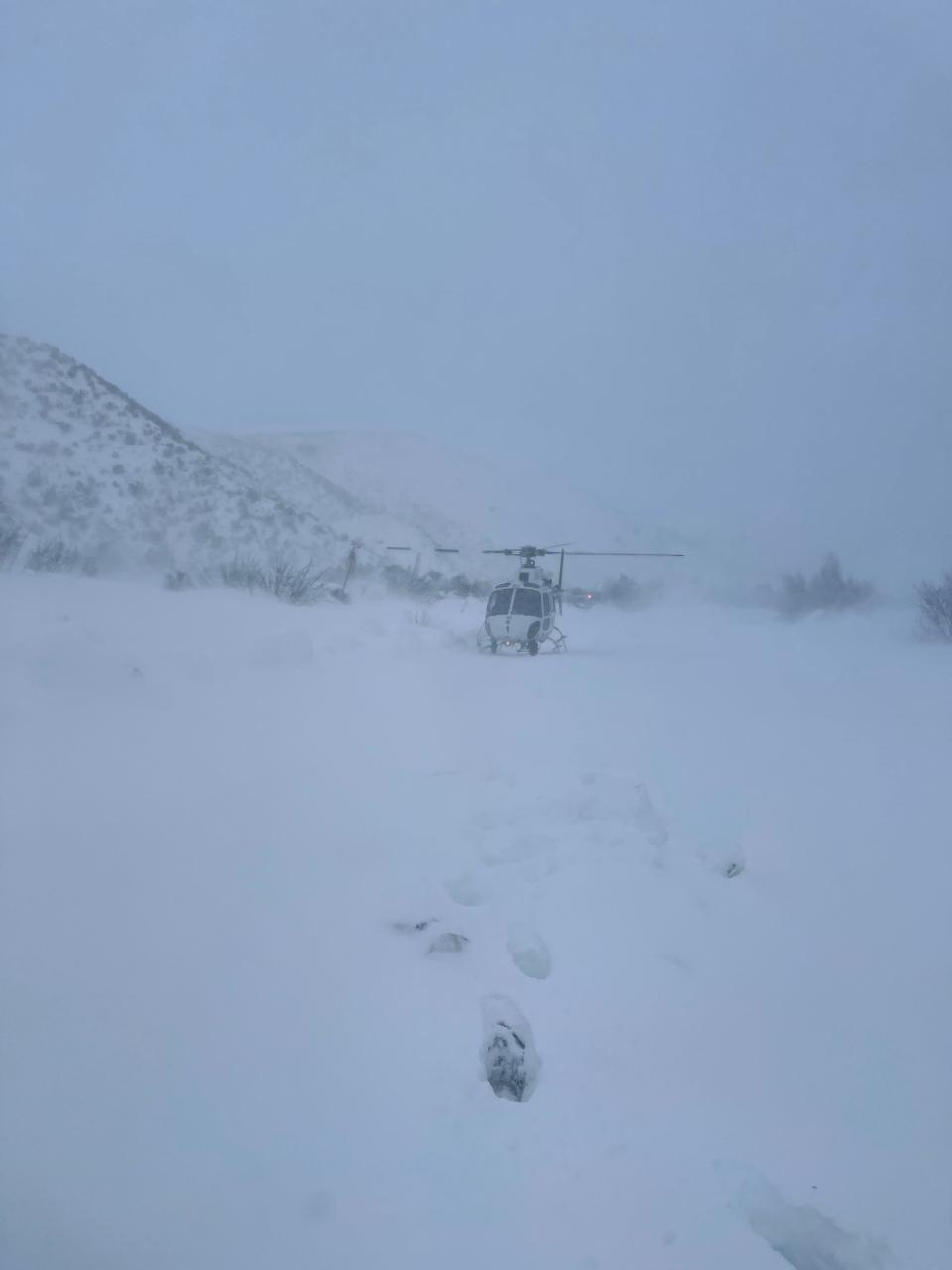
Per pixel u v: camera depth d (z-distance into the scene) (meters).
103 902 3.95
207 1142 2.58
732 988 3.81
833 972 4.05
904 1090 3.20
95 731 6.91
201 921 3.89
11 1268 2.10
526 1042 3.12
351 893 4.35
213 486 34.75
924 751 8.60
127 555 26.47
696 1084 3.12
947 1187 2.74
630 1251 2.37
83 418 33.88
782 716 10.43
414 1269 2.24
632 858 5.09
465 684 12.03
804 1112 3.04
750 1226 2.53
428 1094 2.91
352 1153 2.61
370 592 30.38
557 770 6.91
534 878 4.78
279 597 22.72
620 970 3.85
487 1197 2.50
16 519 25.19
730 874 5.12
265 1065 2.96
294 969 3.57
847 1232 2.55
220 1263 2.20
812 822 6.20
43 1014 3.06
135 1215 2.31
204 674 10.09
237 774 6.17
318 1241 2.29
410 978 3.61
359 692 10.34
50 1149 2.48
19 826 4.71
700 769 7.55
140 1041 3.00
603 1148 2.75
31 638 9.03
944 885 5.12
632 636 23.70
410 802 5.88
